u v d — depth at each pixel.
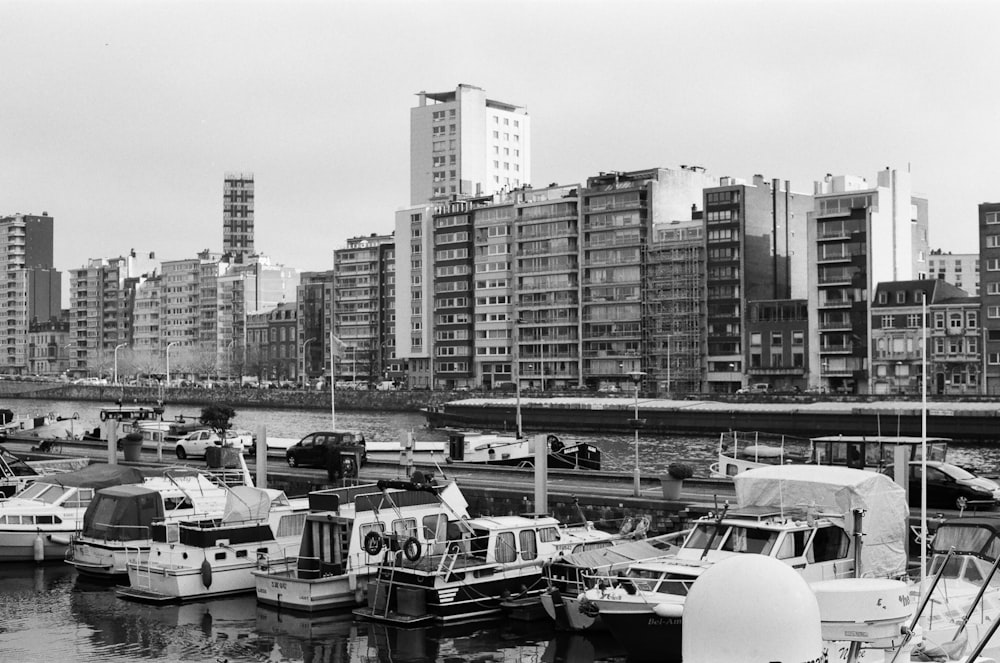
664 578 34.88
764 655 13.28
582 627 38.25
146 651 37.12
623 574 36.78
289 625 40.19
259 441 63.16
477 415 157.12
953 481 49.59
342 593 42.19
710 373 186.12
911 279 176.50
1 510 52.03
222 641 38.25
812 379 173.25
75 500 53.81
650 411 139.38
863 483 35.38
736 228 184.25
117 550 48.03
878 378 165.88
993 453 105.31
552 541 43.59
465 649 36.94
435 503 45.34
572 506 52.03
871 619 18.88
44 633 39.53
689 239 190.12
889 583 19.34
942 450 54.94
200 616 41.72
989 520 32.34
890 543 35.94
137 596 44.47
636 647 34.16
